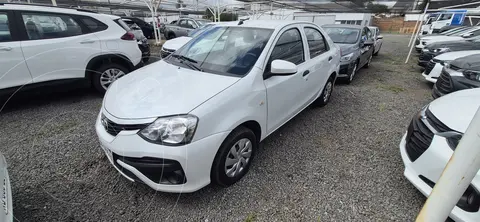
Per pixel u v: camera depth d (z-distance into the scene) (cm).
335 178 216
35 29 319
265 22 273
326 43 348
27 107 351
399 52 1104
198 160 163
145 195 192
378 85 527
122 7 2181
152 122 159
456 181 84
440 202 90
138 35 565
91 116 327
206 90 179
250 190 200
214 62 227
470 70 340
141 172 166
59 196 190
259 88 205
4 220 119
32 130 287
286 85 239
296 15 2195
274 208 183
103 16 381
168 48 532
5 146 253
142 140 158
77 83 364
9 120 311
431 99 434
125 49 396
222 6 1664
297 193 198
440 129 173
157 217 174
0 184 131
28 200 185
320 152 257
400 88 505
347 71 503
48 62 326
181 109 161
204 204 185
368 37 684
